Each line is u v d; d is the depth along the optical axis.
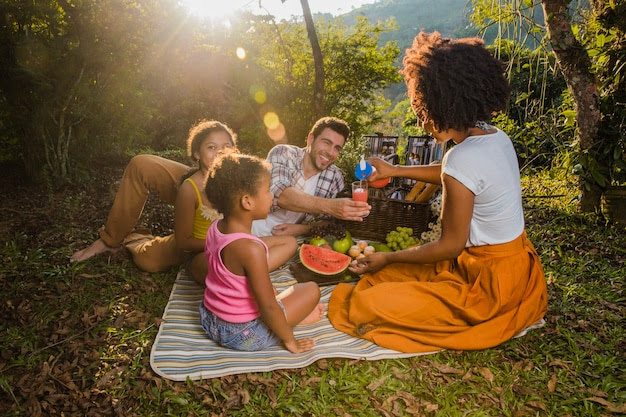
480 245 2.41
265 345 2.40
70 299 2.91
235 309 2.28
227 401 2.05
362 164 3.18
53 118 5.71
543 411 2.04
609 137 4.15
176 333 2.54
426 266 2.72
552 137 5.44
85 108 6.01
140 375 2.22
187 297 2.94
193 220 2.97
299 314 2.52
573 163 4.43
